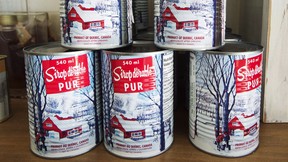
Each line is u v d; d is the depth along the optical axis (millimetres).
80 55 538
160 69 537
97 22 545
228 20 891
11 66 862
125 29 582
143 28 782
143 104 534
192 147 592
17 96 866
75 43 556
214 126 551
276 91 673
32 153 579
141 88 527
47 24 900
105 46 556
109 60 534
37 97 540
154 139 553
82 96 552
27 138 639
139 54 516
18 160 556
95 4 539
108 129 567
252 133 559
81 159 556
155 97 540
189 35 539
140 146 547
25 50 563
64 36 570
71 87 537
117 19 561
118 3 558
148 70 524
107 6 545
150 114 541
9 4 920
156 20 573
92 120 576
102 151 582
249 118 548
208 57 537
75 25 549
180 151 577
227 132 544
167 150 579
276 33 647
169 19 544
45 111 540
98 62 577
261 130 658
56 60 521
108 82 546
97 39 550
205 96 553
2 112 715
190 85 592
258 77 549
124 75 523
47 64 521
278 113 684
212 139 558
